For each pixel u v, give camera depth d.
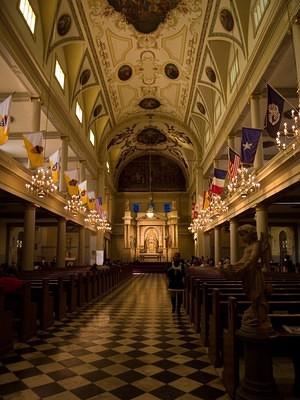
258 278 3.58
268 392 3.36
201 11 14.27
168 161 36.00
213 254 26.20
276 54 9.91
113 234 34.97
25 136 10.37
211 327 5.22
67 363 4.97
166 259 33.50
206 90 19.34
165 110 24.75
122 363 4.99
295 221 24.44
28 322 6.42
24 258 12.88
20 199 12.33
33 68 11.70
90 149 22.27
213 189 15.77
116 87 21.08
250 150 10.41
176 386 4.14
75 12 13.45
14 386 4.12
